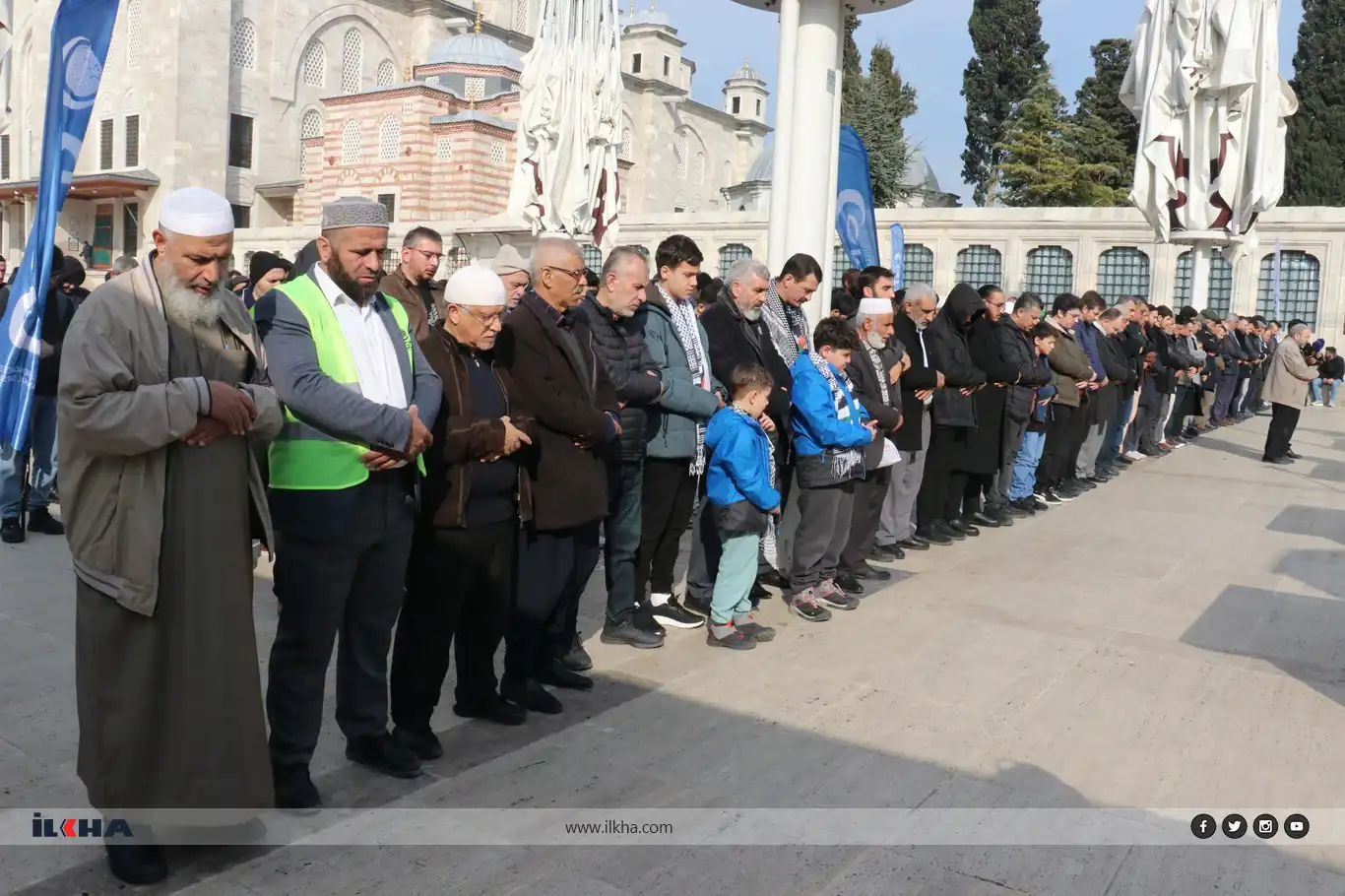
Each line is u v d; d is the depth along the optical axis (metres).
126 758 3.26
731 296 6.21
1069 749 4.59
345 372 3.76
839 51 9.14
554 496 4.70
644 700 5.03
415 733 4.32
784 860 3.58
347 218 3.76
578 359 4.78
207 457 3.34
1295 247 27.12
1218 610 6.90
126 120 46.59
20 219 49.84
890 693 5.20
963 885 3.46
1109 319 11.67
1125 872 3.57
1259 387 21.20
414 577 4.26
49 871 3.39
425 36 53.72
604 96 13.27
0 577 6.85
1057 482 11.02
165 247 3.37
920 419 7.72
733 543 5.75
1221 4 12.94
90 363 3.13
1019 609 6.79
